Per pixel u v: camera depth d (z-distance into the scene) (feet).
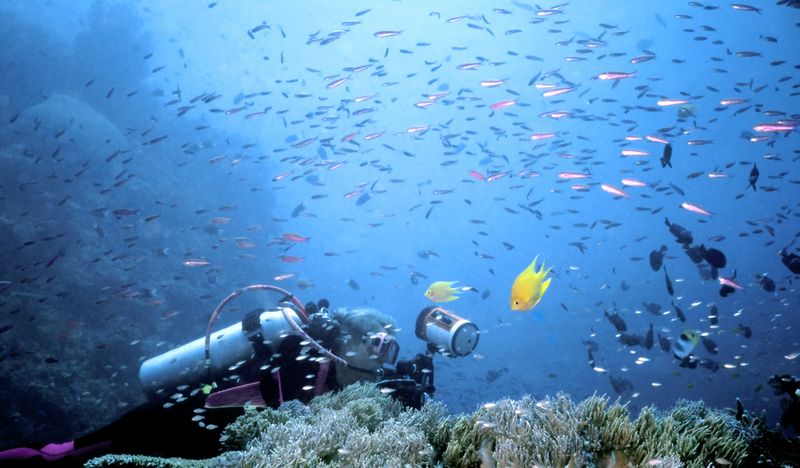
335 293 216.95
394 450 7.03
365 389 9.67
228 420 9.54
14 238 43.98
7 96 68.64
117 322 45.19
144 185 65.05
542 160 173.17
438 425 7.93
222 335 10.70
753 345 72.33
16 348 33.47
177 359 10.61
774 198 246.47
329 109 42.86
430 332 10.75
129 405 38.88
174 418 9.38
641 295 120.88
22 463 8.86
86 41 86.63
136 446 9.21
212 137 93.30
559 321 120.26
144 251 56.03
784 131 26.55
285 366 9.99
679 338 16.43
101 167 62.80
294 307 10.91
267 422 8.13
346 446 7.07
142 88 91.40
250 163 92.53
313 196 41.19
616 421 7.06
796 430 10.34
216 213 76.48
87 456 9.10
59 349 38.75
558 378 87.66
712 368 21.88
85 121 68.54
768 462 7.81
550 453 6.66
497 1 259.39
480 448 7.07
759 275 24.29
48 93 77.97
